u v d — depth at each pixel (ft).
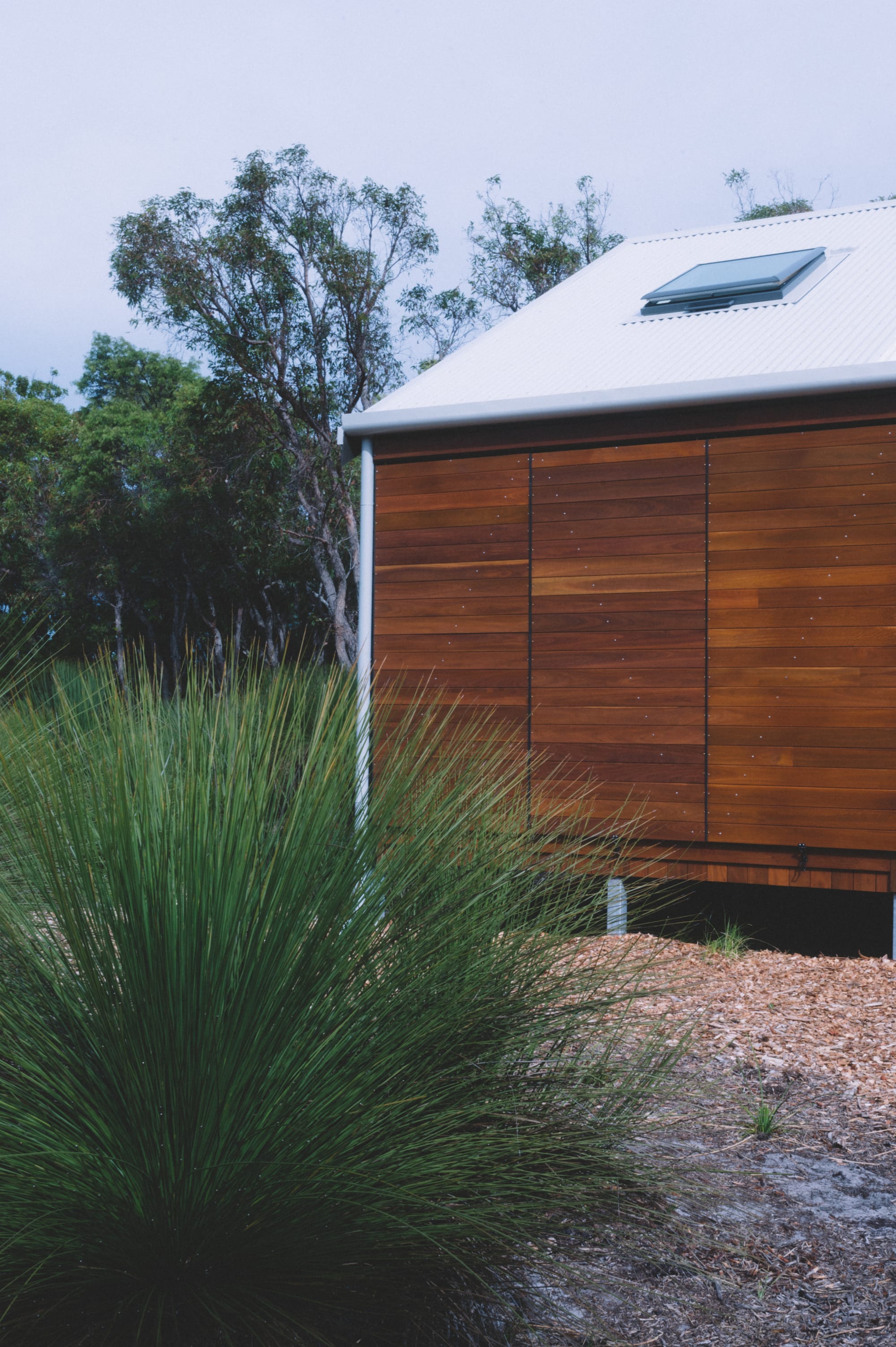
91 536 84.74
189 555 85.25
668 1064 8.86
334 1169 5.66
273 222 68.08
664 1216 7.77
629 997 8.21
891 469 17.66
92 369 114.93
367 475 21.06
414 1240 6.07
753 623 18.51
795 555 18.26
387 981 6.42
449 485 20.66
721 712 18.67
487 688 20.22
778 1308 6.97
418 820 7.23
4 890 6.50
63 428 103.60
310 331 70.13
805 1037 12.76
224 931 5.71
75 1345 5.44
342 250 67.10
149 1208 5.59
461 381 21.86
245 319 69.31
